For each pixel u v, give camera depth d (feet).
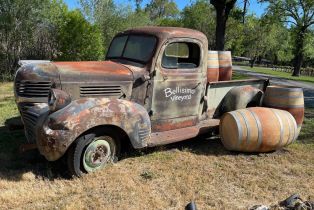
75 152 14.60
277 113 19.31
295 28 104.73
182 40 17.99
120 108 15.28
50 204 12.92
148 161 17.24
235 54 186.70
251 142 18.47
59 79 15.37
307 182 16.16
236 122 18.40
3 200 12.95
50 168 15.65
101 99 15.11
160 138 17.46
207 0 142.82
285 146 19.95
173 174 15.98
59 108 14.38
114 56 18.98
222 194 14.51
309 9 101.30
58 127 13.94
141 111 16.02
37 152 17.69
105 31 69.26
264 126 18.52
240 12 59.67
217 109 21.15
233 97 20.84
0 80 42.60
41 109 15.25
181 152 18.83
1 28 42.88
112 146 15.89
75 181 14.64
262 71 112.98
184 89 18.60
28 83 15.70
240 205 13.70
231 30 135.54
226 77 23.81
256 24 135.64
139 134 15.88
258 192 14.87
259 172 16.92
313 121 27.43
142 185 14.66
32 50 47.01
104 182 14.65
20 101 16.01
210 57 22.30
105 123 14.79
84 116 14.29
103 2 65.62
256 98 21.44
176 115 18.65
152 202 13.39
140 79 16.89
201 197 14.06
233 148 18.84
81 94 15.78
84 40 50.44
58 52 49.47
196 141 21.03
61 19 49.06
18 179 14.62
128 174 15.58
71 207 12.59
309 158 19.08
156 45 17.20
